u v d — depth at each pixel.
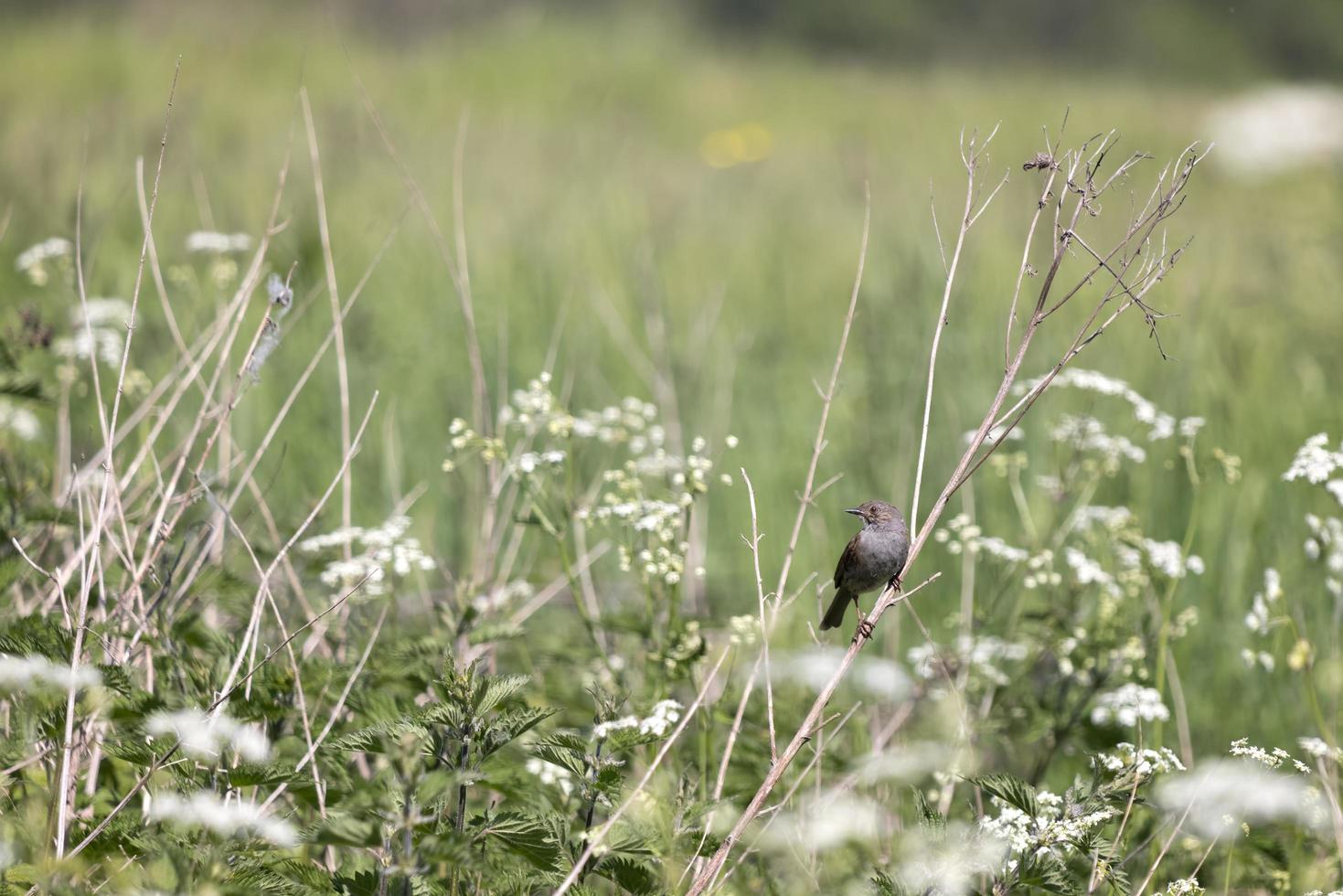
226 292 12.88
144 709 6.32
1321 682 9.50
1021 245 20.22
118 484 8.42
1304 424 13.84
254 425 13.01
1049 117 40.81
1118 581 9.93
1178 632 9.52
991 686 9.05
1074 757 9.47
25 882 5.49
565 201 25.22
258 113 32.22
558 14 53.41
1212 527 11.74
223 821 5.28
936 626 11.45
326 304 15.78
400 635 8.75
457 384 14.52
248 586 8.52
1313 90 40.91
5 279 14.69
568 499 8.80
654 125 39.19
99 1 46.78
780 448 14.45
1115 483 12.03
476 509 11.48
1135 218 6.36
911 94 46.56
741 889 6.90
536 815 6.00
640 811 6.49
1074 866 6.88
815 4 72.00
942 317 6.47
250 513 9.51
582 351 15.77
